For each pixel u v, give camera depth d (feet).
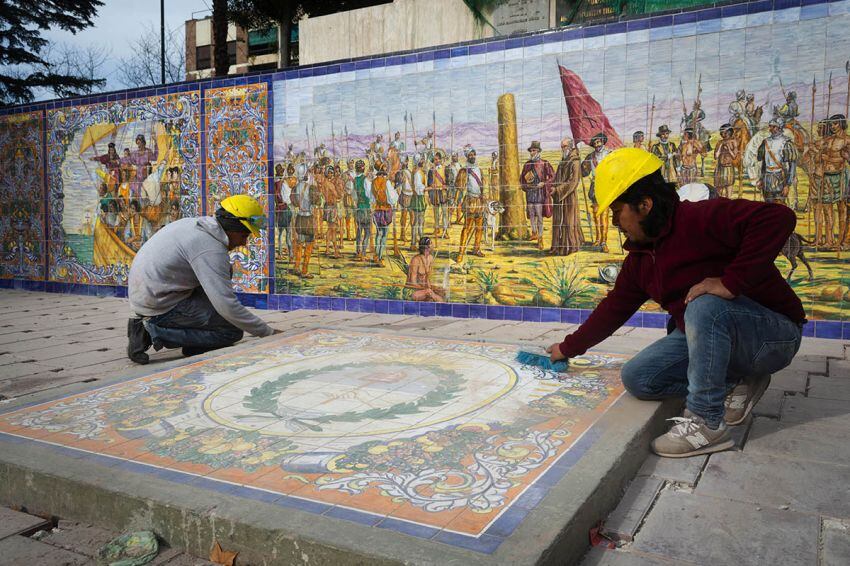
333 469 6.93
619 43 17.40
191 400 9.70
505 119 18.90
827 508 6.55
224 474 6.85
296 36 80.18
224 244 14.05
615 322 10.16
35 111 28.19
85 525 6.64
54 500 6.87
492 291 19.47
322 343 14.20
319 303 22.30
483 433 7.99
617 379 10.55
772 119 15.92
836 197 15.38
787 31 15.64
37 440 8.04
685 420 8.16
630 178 8.08
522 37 18.51
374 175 20.99
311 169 22.08
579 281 18.28
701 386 7.98
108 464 7.18
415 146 20.25
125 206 26.35
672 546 5.88
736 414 8.95
